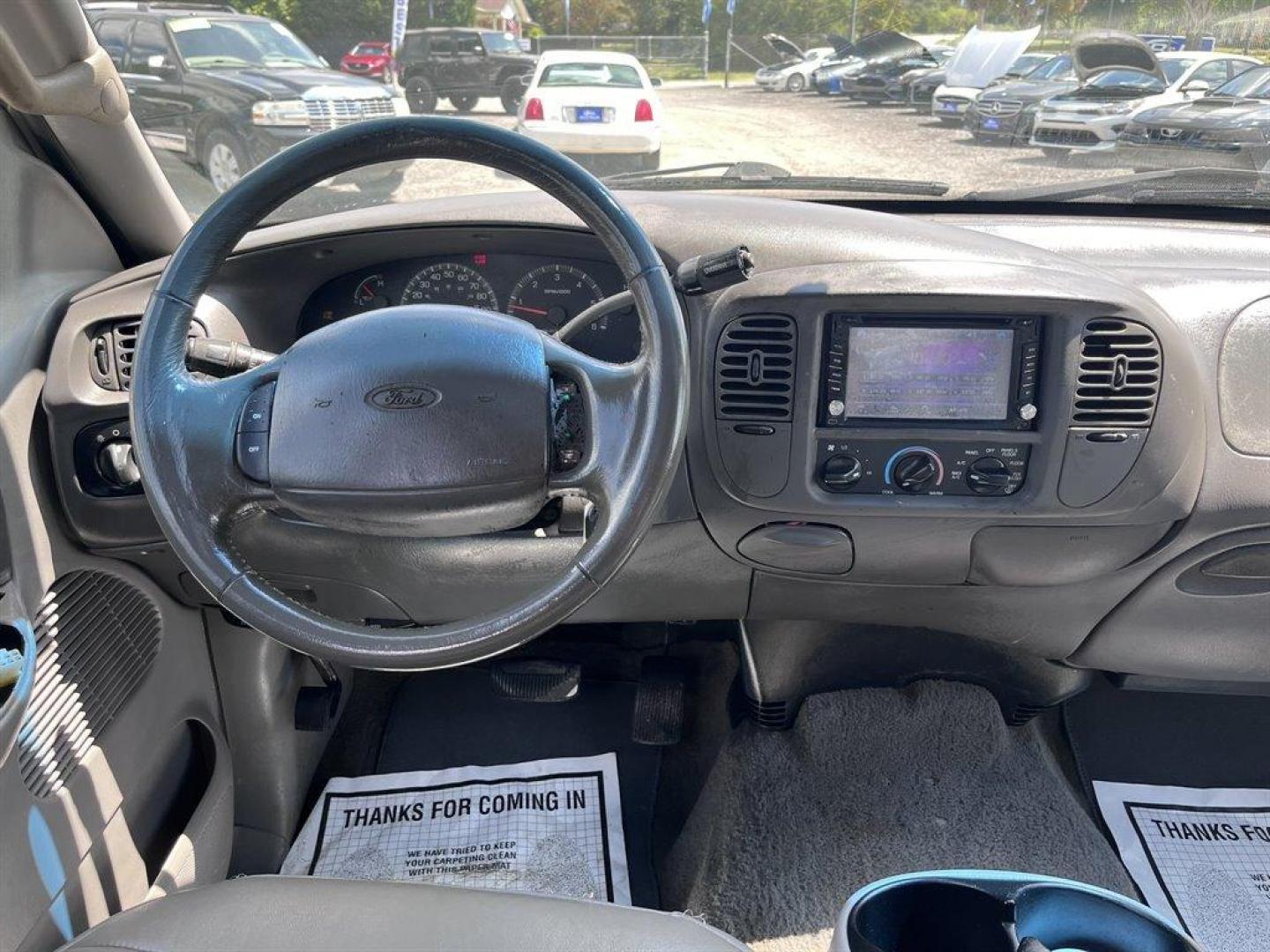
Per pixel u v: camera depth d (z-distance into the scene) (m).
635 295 0.86
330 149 0.85
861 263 1.29
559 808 1.77
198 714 1.56
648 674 1.96
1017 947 1.01
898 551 1.43
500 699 2.03
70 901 1.16
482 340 0.86
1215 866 1.64
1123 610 1.54
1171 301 1.43
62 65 1.19
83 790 1.22
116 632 1.35
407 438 0.84
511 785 1.83
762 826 1.70
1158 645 1.58
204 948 0.85
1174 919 1.54
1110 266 1.52
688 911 1.57
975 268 1.29
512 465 0.85
